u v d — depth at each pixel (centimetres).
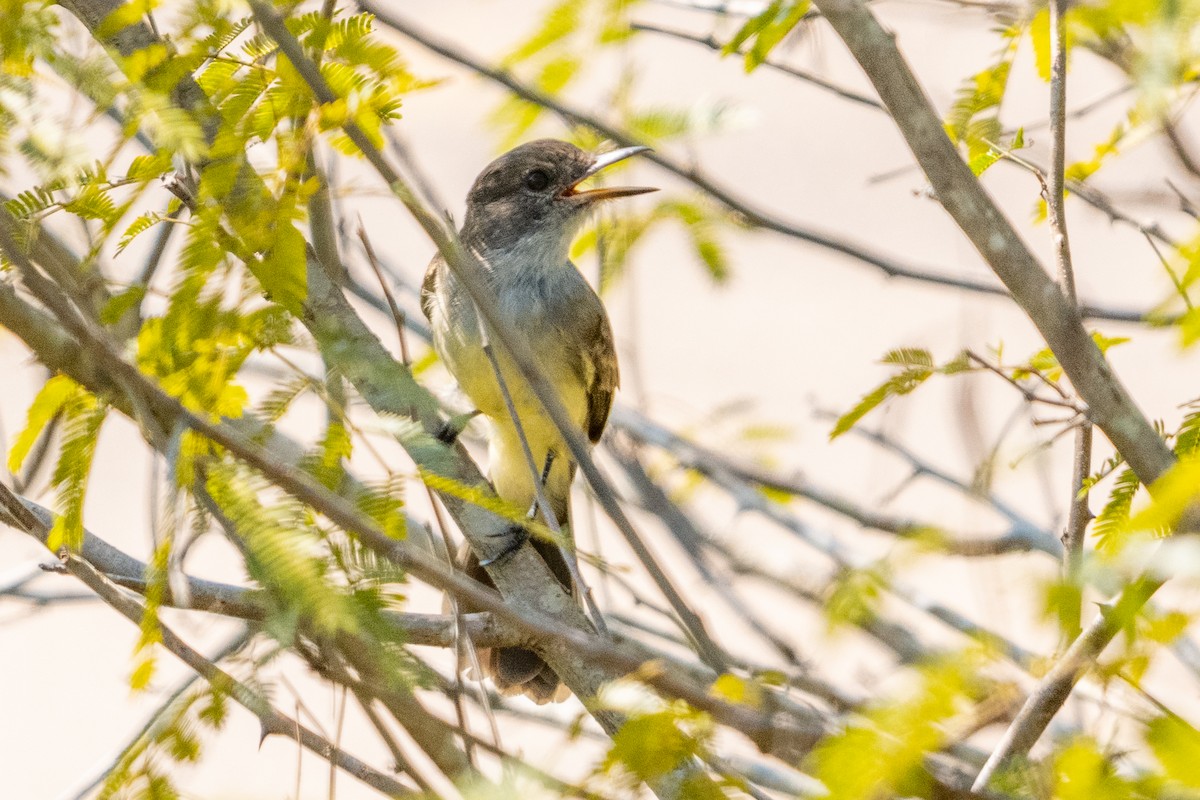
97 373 645
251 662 605
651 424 1108
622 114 896
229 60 618
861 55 659
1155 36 453
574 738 582
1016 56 837
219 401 604
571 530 1138
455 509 803
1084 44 752
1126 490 679
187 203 652
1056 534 745
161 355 602
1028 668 588
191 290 598
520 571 809
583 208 1188
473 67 834
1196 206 791
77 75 613
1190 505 436
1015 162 821
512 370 1110
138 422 650
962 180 665
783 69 977
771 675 586
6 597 1032
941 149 663
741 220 1020
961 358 691
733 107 910
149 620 591
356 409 684
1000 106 820
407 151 716
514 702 1020
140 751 585
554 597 808
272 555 532
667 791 552
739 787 563
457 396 1150
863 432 1036
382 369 640
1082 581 446
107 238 659
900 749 461
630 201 1069
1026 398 680
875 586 500
